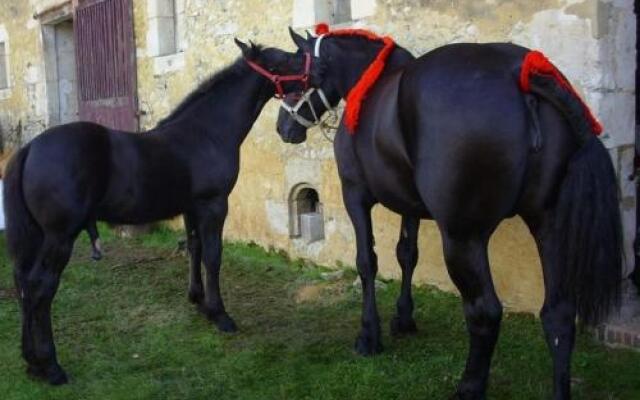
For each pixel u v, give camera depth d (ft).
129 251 22.04
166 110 24.35
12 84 37.45
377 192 10.96
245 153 21.48
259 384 12.00
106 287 18.12
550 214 9.22
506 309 14.80
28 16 34.65
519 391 10.99
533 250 14.17
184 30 23.08
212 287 14.70
